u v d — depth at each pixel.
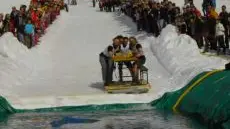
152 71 18.73
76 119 12.95
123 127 11.92
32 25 24.59
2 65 18.67
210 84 13.15
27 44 24.16
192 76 15.19
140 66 15.58
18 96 15.19
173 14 24.44
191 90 13.83
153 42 23.48
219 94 12.11
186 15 22.67
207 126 11.75
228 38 20.56
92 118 13.06
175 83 15.98
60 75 19.00
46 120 12.98
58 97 14.55
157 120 12.56
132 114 13.41
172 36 21.98
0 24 26.23
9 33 22.47
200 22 21.23
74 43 26.89
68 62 21.77
